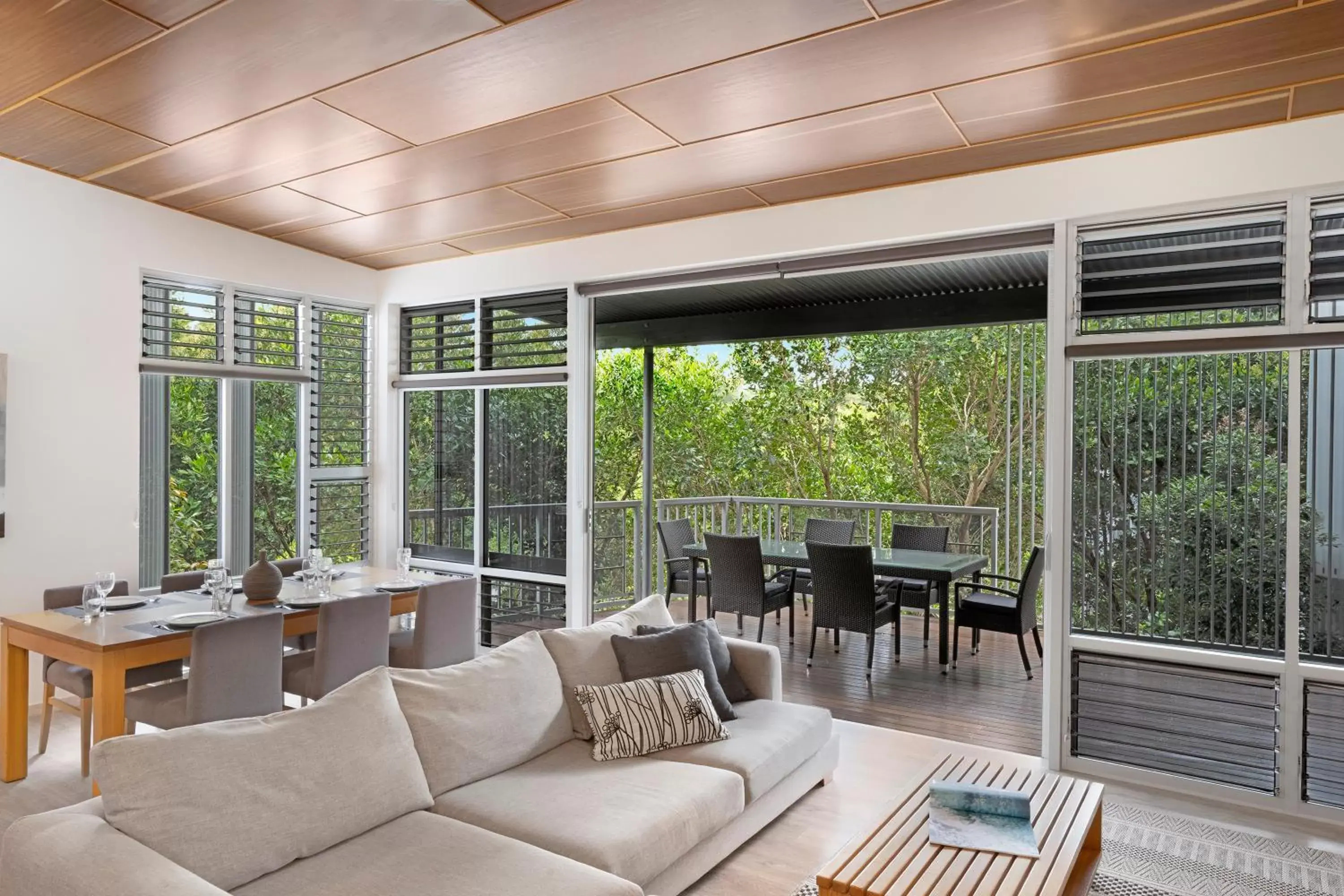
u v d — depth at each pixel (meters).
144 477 5.07
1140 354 3.73
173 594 4.23
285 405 5.80
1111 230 3.79
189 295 5.21
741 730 3.20
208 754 2.03
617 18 2.67
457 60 2.98
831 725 3.56
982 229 4.08
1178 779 3.65
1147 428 3.77
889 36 2.76
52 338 4.45
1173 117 3.38
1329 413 3.43
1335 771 3.37
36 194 4.36
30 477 4.37
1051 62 2.93
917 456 10.14
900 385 10.30
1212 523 3.63
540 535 5.64
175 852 1.88
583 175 4.17
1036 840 2.31
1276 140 3.44
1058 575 3.90
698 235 4.91
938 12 2.61
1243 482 3.58
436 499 6.17
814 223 4.52
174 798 1.92
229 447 5.47
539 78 3.11
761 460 11.13
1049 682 3.93
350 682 2.46
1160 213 3.68
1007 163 3.93
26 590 4.35
